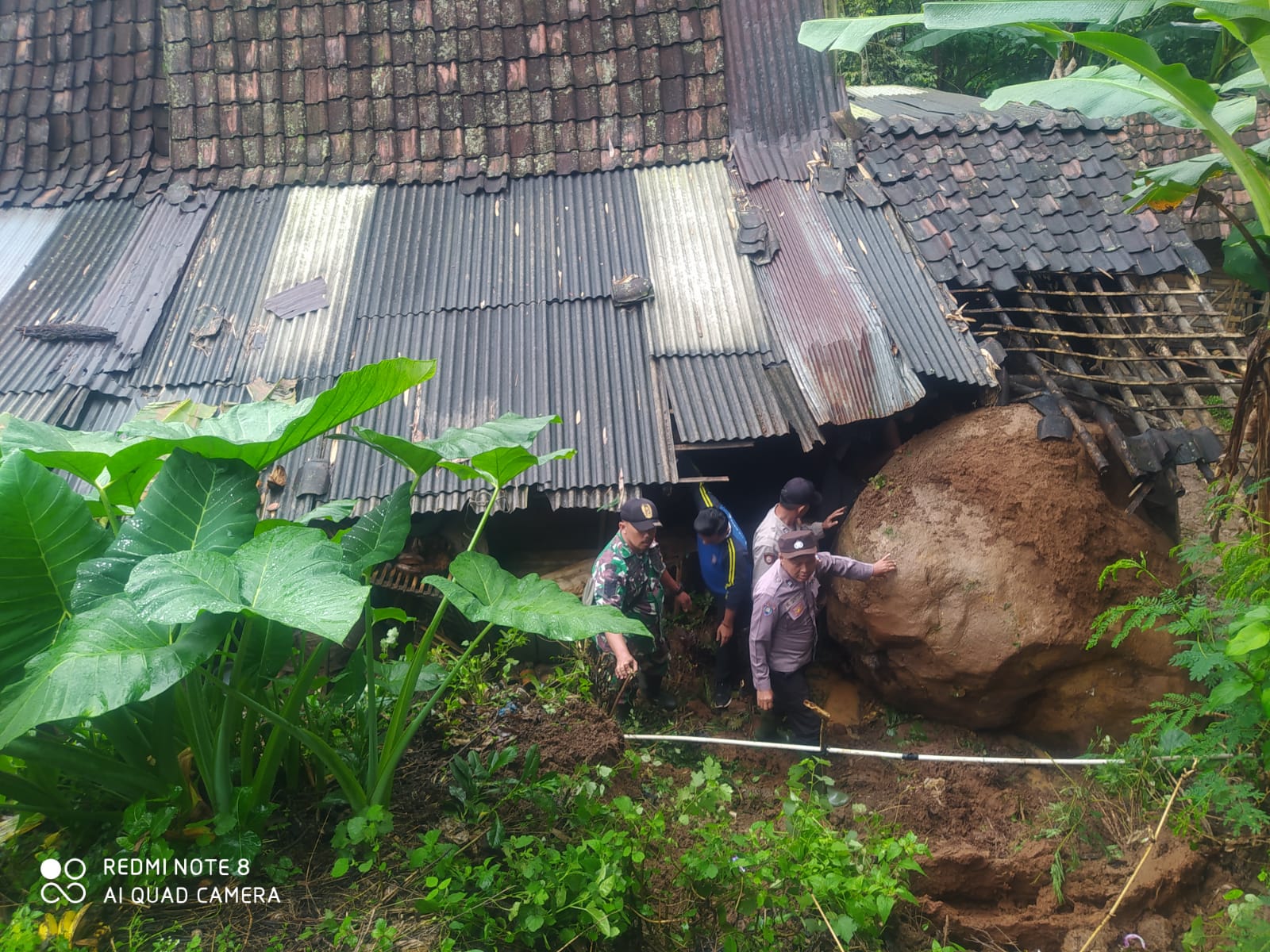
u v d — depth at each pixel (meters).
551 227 6.88
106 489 3.18
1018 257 6.09
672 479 5.59
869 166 6.68
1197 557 4.40
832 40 4.20
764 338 6.09
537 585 3.27
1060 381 5.75
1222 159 4.60
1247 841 4.28
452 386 6.05
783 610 5.00
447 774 3.90
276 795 3.50
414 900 3.10
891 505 5.46
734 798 4.86
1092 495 5.18
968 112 7.16
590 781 3.89
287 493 5.73
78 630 2.55
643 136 7.27
